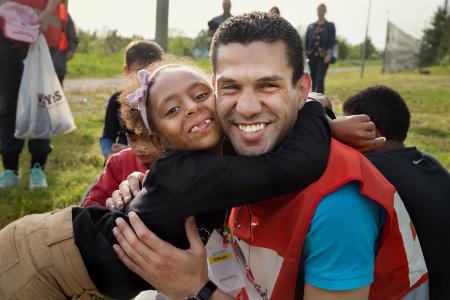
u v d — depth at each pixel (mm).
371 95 2584
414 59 30344
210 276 1979
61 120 4992
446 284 2143
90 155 6324
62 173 5586
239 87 1688
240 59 1663
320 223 1562
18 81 5027
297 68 1726
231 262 1988
